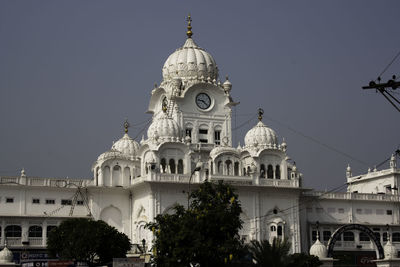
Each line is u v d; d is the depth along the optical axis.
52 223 95.00
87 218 89.25
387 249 88.69
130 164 102.81
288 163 111.88
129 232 100.12
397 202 115.19
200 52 115.00
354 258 108.62
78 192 98.94
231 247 62.16
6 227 92.56
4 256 79.81
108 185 100.88
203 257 62.59
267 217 99.94
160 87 113.62
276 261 60.66
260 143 107.50
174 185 94.62
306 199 108.12
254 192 99.31
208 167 103.75
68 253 79.25
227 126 112.88
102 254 80.62
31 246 92.44
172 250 63.25
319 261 78.00
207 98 112.94
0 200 94.44
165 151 97.94
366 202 113.31
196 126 110.62
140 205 97.50
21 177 96.00
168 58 115.88
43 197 96.88
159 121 103.12
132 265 68.38
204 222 63.53
